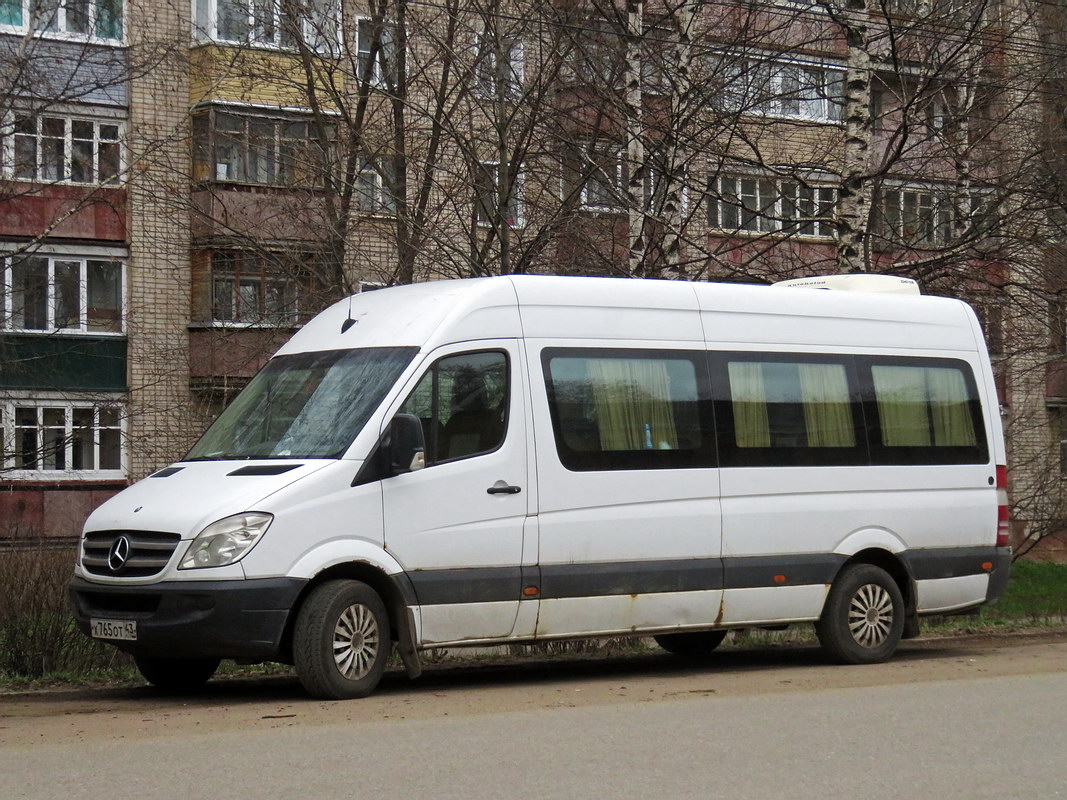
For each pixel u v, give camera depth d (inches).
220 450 477.1
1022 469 1074.1
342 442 451.8
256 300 859.4
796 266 848.3
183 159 946.7
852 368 564.4
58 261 1270.9
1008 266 868.0
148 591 432.8
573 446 490.9
